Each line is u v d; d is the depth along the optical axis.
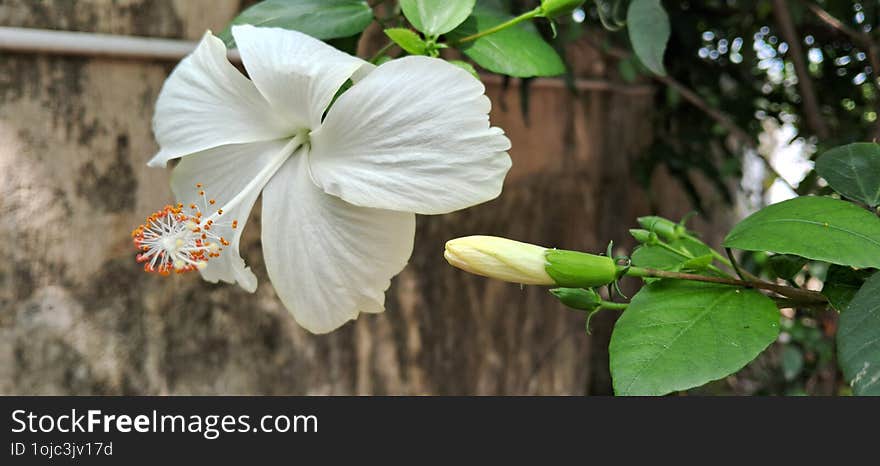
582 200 0.95
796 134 0.87
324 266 0.50
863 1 0.70
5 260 0.59
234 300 0.66
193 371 0.65
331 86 0.48
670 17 0.81
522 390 0.91
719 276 0.48
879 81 0.67
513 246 0.47
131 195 0.62
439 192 0.47
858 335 0.44
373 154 0.48
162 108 0.52
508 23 0.52
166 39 0.62
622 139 0.99
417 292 0.79
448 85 0.47
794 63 0.70
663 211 1.09
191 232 0.50
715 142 0.97
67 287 0.61
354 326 0.74
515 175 0.85
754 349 0.45
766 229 0.46
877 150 0.48
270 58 0.49
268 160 0.51
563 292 0.48
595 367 1.06
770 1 0.72
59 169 0.60
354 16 0.53
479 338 0.85
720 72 0.89
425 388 0.80
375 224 0.49
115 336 0.62
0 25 0.58
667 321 0.46
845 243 0.45
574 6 0.51
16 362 0.60
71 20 0.59
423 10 0.51
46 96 0.60
